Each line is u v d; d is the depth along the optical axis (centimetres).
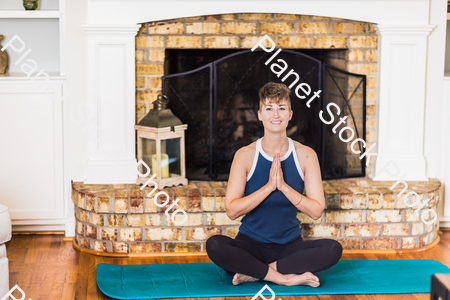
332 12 318
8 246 308
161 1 312
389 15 321
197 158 333
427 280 259
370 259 291
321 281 258
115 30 310
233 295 243
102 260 289
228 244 246
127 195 292
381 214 299
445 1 322
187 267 277
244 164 251
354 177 336
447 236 330
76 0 308
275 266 251
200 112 330
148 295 241
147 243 294
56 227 333
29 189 323
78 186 312
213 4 313
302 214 295
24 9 346
